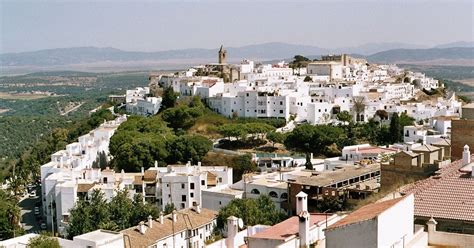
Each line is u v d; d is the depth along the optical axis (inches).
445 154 3619.6
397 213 1502.2
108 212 5300.2
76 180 6412.4
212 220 4813.0
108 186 6102.4
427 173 3294.8
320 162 6993.1
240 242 2432.3
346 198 4574.3
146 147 7741.1
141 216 5349.4
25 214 7268.7
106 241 3917.3
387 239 1433.3
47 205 6510.8
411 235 1620.3
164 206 6220.5
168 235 4397.1
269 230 2003.0
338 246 1424.7
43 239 4131.4
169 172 6574.8
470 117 3304.6
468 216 1877.5
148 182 6437.0
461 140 3169.3
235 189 5772.6
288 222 2087.8
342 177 4977.9
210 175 6387.8
